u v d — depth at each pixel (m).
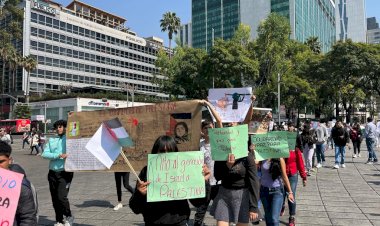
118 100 63.50
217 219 4.36
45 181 12.50
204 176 3.47
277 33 40.19
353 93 48.56
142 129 5.05
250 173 4.30
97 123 5.57
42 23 72.81
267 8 95.38
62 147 6.12
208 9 113.69
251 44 43.84
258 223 6.64
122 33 91.88
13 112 69.38
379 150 23.11
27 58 61.47
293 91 45.38
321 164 14.95
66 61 77.69
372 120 16.08
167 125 4.88
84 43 82.00
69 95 60.25
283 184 5.29
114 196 9.48
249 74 41.00
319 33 116.69
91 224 6.71
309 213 7.37
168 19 68.50
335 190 9.79
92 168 5.47
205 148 5.91
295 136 6.11
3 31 53.09
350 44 44.12
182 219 3.45
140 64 97.00
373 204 8.15
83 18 84.00
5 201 2.85
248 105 5.28
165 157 3.46
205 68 42.38
